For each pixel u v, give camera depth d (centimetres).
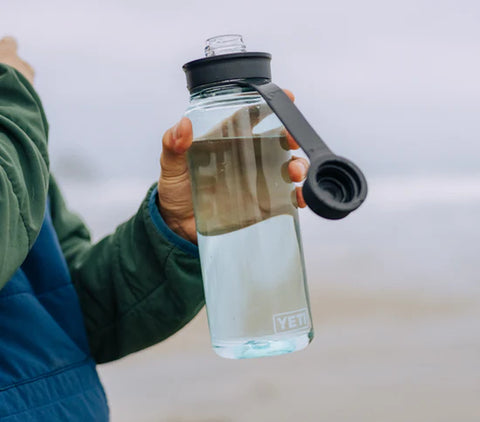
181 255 125
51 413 124
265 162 102
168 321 132
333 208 86
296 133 91
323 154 89
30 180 109
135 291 134
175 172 118
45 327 129
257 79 100
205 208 103
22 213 106
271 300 101
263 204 101
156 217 125
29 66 126
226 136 101
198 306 131
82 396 131
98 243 141
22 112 114
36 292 135
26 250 107
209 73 100
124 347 139
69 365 131
